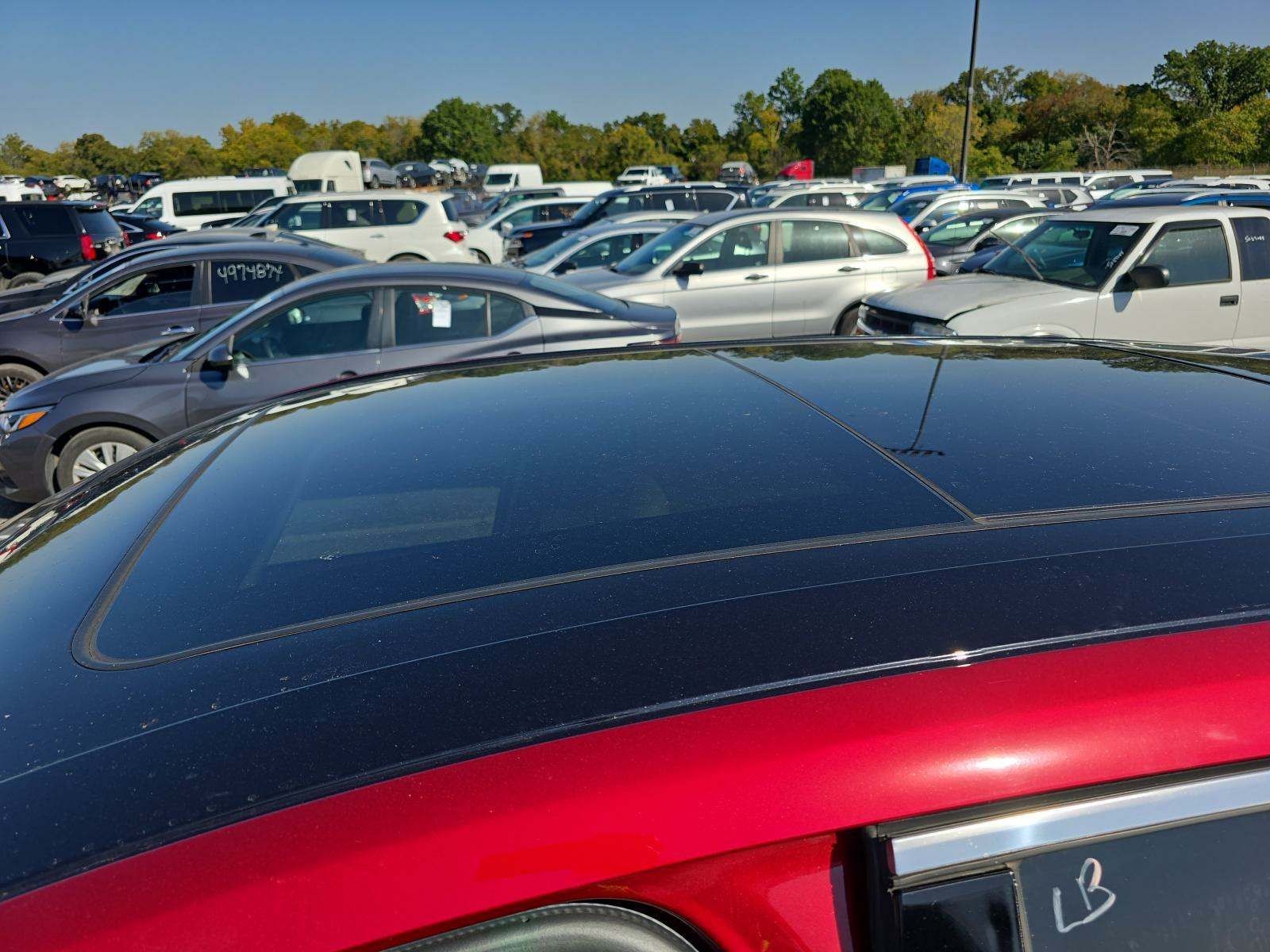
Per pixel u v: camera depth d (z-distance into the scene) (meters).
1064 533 1.09
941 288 7.67
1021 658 0.90
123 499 1.54
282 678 0.94
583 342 5.86
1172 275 7.00
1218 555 1.04
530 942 0.80
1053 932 0.82
